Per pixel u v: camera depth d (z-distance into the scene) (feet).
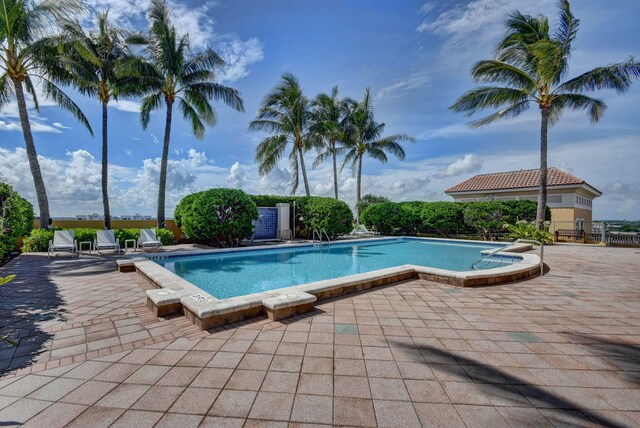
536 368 8.89
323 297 16.31
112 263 27.63
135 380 8.14
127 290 17.80
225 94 52.65
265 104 65.72
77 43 38.75
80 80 43.57
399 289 18.70
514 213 54.65
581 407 7.05
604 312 14.25
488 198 75.20
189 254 34.06
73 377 8.27
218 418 6.63
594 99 45.39
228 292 20.83
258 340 10.85
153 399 7.30
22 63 37.52
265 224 56.08
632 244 45.19
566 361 9.33
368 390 7.72
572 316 13.66
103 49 45.39
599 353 9.89
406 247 49.42
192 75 51.49
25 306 14.67
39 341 10.63
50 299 15.93
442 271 20.63
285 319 13.08
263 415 6.75
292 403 7.17
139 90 48.39
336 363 9.17
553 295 17.33
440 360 9.39
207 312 11.83
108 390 7.66
